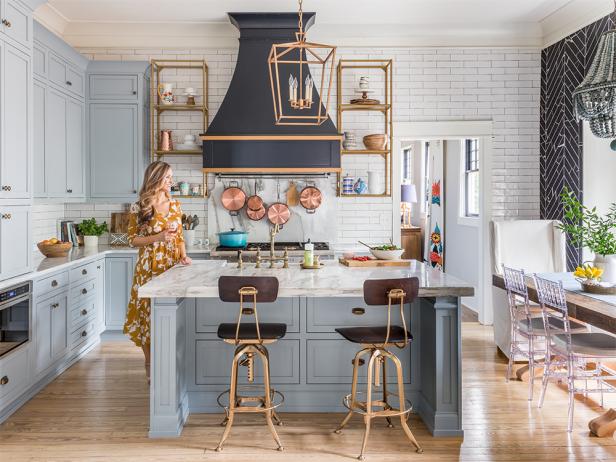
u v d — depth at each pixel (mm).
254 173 5695
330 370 3482
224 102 5145
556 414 3492
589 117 3498
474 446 3018
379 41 5723
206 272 3426
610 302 3055
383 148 5566
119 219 5629
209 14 5309
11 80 3461
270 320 3451
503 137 5840
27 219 3686
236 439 3100
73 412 3504
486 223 5875
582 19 5031
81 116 5297
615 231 4719
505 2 5020
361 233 5801
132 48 5703
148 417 3420
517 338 4449
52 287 4016
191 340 3459
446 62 5781
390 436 3150
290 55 5184
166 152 5496
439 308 3102
